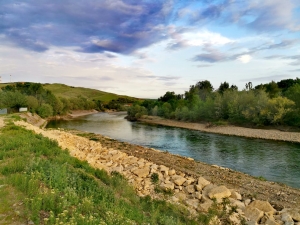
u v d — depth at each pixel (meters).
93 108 144.75
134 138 40.81
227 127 53.06
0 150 12.12
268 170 21.08
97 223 5.89
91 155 21.09
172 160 22.02
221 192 12.81
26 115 55.66
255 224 9.48
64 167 9.77
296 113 47.56
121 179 12.30
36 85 101.62
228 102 62.12
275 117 47.94
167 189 12.98
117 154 22.19
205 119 66.56
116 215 6.71
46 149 13.34
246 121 55.12
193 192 13.81
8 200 6.40
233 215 10.06
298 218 10.31
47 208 6.17
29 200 6.28
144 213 8.55
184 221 8.64
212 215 9.33
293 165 22.73
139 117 85.56
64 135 33.00
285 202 12.86
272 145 33.94
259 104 52.88
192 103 80.81
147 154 24.69
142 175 15.98
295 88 55.66
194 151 29.56
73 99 123.19
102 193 8.47
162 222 7.71
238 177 17.33
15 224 5.32
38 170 8.83
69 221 5.58
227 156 26.70
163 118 80.31
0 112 56.03
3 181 7.62
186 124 64.38
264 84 82.69
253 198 13.23
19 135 17.80
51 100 86.00
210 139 39.78
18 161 9.66
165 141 37.53
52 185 7.72
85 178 9.96
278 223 9.64
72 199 6.97
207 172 18.30
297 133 41.56
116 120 81.56
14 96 66.19
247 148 31.58
